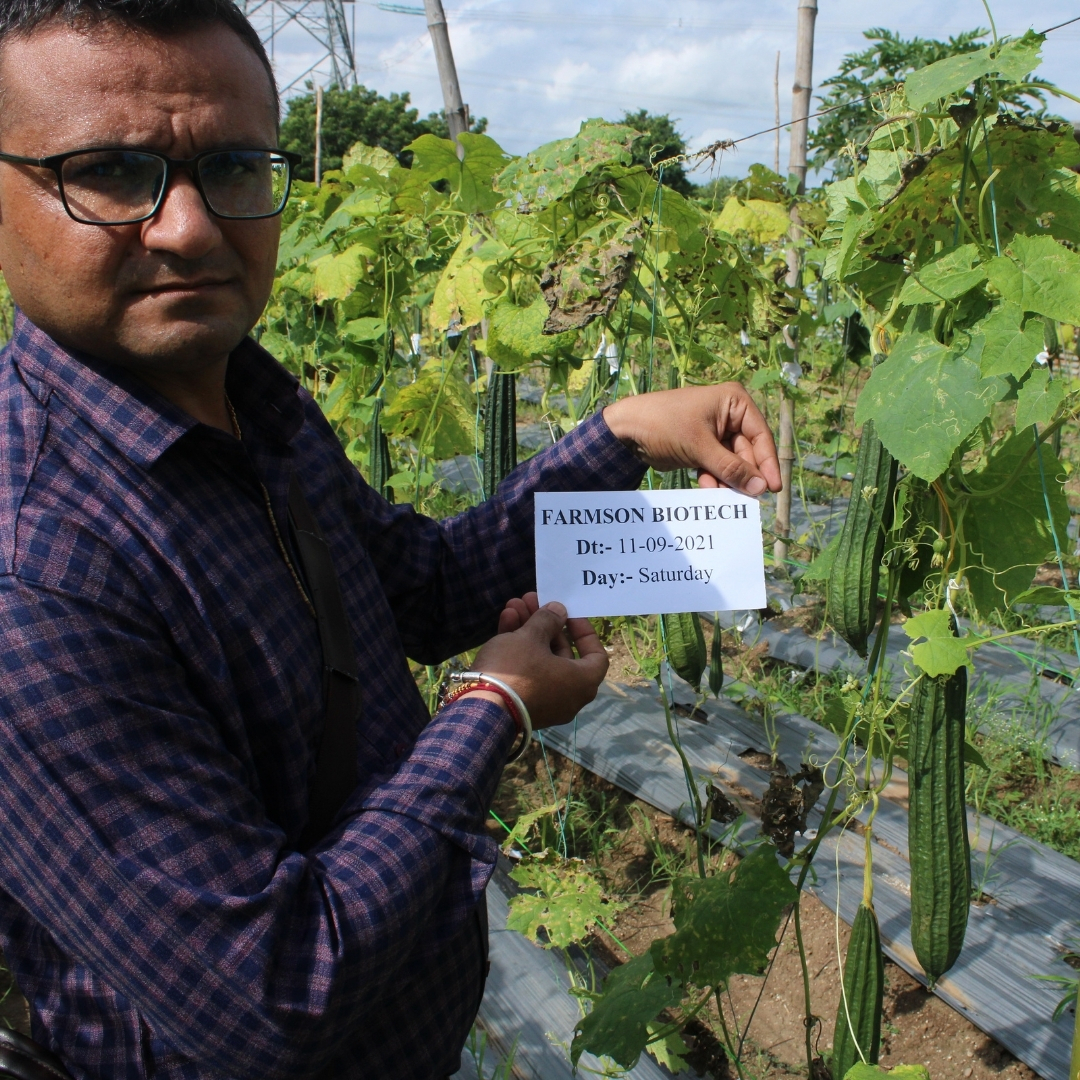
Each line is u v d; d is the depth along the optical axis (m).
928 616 1.71
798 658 4.65
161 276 1.09
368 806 1.23
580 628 1.62
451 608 1.89
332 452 1.68
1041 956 2.78
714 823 3.41
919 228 1.73
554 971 2.90
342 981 1.07
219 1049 1.04
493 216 3.07
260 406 1.41
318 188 4.99
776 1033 2.73
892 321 1.93
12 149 1.06
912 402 1.60
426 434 3.82
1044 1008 2.61
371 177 4.14
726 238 2.83
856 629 2.03
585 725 4.08
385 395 4.22
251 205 1.16
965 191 1.58
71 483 1.11
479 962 1.66
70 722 1.00
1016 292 1.49
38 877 1.03
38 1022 1.27
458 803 1.24
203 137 1.08
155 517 1.14
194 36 1.07
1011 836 3.36
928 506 1.92
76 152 1.03
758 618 4.09
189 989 1.02
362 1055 1.40
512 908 2.65
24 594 1.02
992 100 1.54
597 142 2.52
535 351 2.90
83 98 1.03
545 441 7.49
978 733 4.02
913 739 1.85
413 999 1.47
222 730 1.19
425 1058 1.49
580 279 2.36
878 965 1.94
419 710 1.64
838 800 3.45
